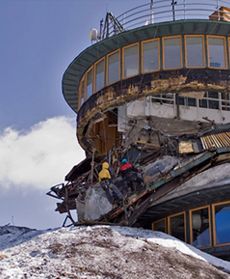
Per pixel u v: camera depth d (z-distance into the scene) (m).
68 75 32.28
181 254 16.59
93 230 17.77
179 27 27.98
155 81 27.81
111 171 24.50
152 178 21.73
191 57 28.08
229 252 20.09
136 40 28.95
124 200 20.95
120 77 28.83
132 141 28.02
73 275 13.38
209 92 28.73
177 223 22.11
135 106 28.33
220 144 21.53
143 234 18.50
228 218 20.62
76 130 31.20
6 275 13.18
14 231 25.80
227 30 28.31
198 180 20.88
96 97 29.62
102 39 30.25
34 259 14.87
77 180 28.69
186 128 28.77
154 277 13.91
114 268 14.20
